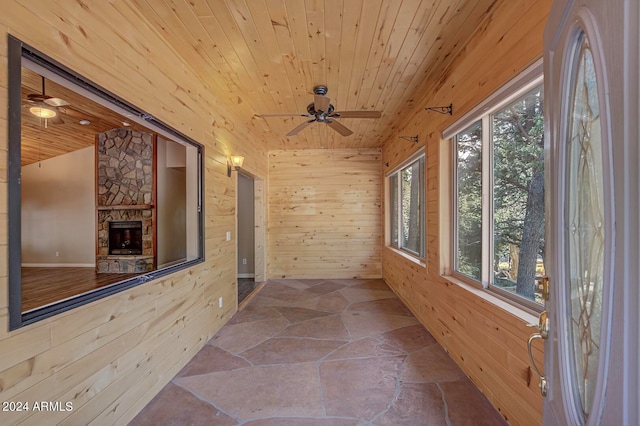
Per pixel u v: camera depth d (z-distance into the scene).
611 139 0.59
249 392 2.26
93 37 1.65
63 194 7.61
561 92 0.87
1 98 1.18
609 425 0.61
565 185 0.88
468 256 2.69
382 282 6.00
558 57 0.89
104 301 1.71
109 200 6.08
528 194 1.88
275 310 4.27
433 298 3.26
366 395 2.22
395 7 2.00
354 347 3.05
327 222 6.39
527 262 1.90
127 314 1.90
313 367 2.64
